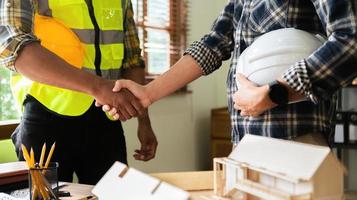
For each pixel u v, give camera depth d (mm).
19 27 1193
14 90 1452
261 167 615
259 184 608
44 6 1379
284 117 951
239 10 1125
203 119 3670
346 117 3158
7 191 1030
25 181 1071
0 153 1847
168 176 913
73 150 1436
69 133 1414
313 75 813
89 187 1028
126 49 1683
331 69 809
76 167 1490
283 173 581
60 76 1227
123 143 1585
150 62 3098
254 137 699
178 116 3314
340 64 806
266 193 584
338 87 835
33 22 1266
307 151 600
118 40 1545
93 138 1471
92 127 1463
